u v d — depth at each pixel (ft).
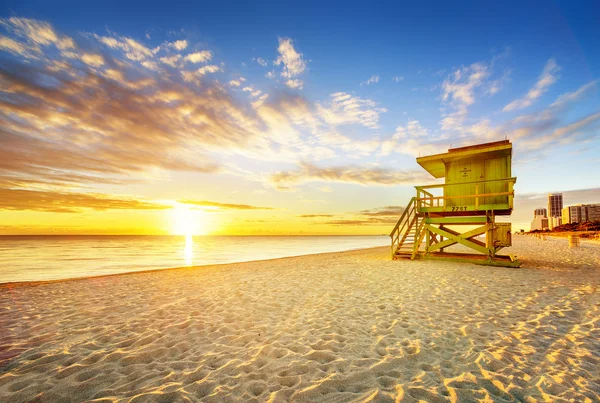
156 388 9.82
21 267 58.29
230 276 34.14
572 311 17.02
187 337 14.51
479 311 17.51
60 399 9.21
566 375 9.94
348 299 21.38
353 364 11.27
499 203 36.42
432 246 41.70
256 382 10.12
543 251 59.93
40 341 14.17
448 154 37.96
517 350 12.00
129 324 16.62
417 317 16.71
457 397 8.84
